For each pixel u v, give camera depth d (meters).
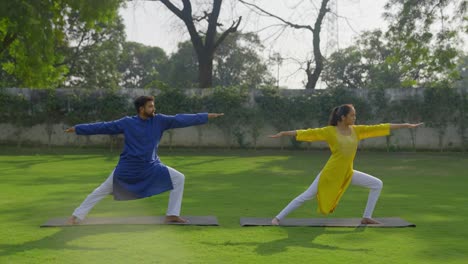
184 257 4.89
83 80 38.22
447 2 22.70
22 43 20.56
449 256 5.01
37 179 11.65
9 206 7.93
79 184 10.77
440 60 22.83
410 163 17.06
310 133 6.59
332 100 22.20
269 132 22.81
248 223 6.56
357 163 17.09
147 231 6.07
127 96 22.44
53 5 20.91
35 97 22.03
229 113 22.39
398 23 23.28
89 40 36.50
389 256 5.00
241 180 11.94
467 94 21.92
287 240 5.69
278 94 22.44
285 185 11.02
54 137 22.27
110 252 5.05
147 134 6.40
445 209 7.94
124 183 6.36
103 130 6.41
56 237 5.72
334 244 5.52
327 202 6.60
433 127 22.11
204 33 27.31
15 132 21.94
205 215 7.25
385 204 8.47
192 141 22.77
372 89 22.31
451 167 15.78
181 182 6.55
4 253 5.00
